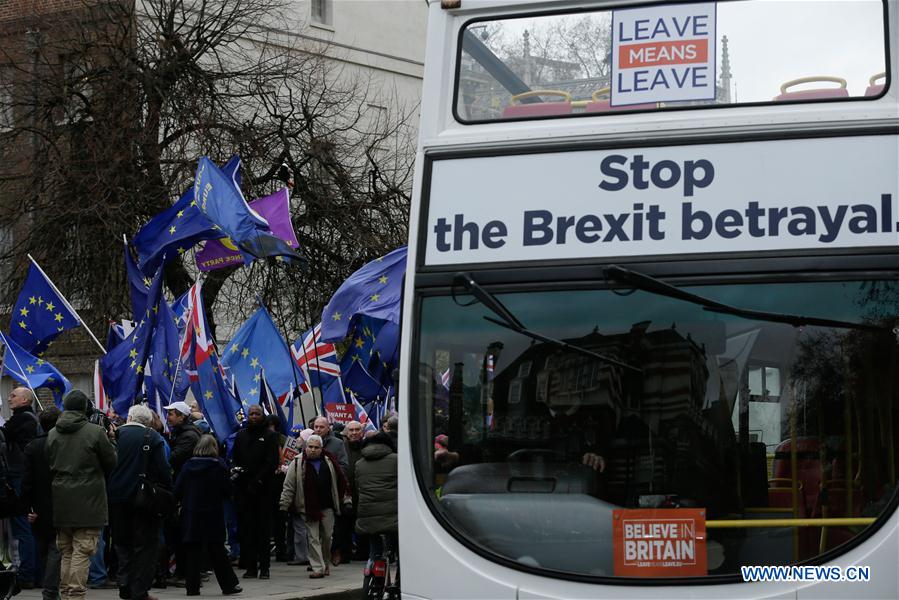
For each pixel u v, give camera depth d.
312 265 24.45
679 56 5.46
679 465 5.00
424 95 5.69
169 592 13.74
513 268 5.33
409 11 38.22
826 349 4.94
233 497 14.94
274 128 24.28
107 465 10.75
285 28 31.80
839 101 5.25
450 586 5.12
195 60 23.94
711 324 5.08
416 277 5.44
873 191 5.08
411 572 5.20
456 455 5.24
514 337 5.27
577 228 5.32
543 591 4.99
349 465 15.77
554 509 5.08
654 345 5.11
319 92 26.86
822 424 4.89
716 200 5.21
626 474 5.04
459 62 5.72
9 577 9.80
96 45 23.77
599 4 5.61
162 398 15.71
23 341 16.61
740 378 5.01
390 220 25.50
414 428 5.30
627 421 5.08
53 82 23.48
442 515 5.19
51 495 11.51
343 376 18.03
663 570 4.93
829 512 4.82
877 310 4.94
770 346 5.00
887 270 4.97
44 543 11.62
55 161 23.02
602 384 5.13
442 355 5.33
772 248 5.12
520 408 5.21
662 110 5.41
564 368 5.19
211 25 24.66
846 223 5.08
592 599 4.93
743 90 5.36
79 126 23.25
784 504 4.87
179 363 15.62
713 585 4.86
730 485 4.93
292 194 24.45
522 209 5.40
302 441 15.90
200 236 17.41
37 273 16.48
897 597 4.70
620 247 5.26
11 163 24.11
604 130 5.39
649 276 5.18
